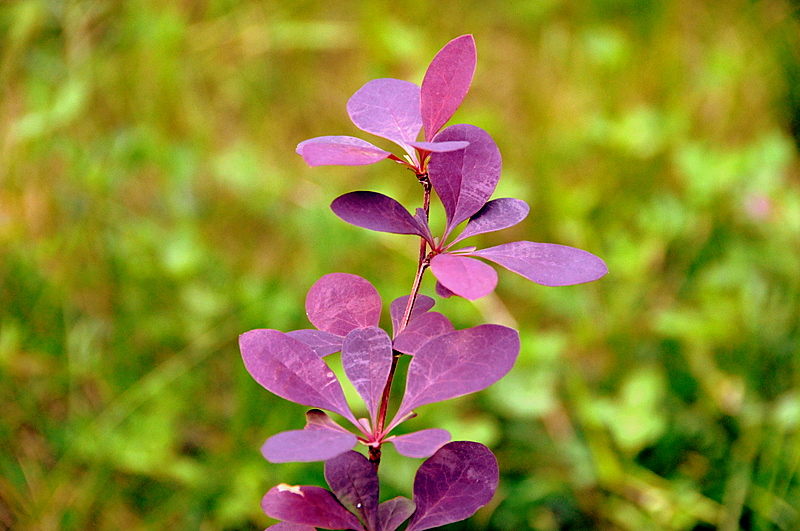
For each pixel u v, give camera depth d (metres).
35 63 1.00
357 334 0.42
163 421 0.72
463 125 0.42
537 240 0.96
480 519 0.71
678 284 0.94
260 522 0.68
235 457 0.71
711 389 0.81
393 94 0.43
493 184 0.42
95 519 0.69
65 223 0.90
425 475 0.42
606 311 0.88
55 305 0.83
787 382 0.81
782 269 0.90
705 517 0.71
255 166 0.93
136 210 0.98
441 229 0.90
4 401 0.76
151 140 0.90
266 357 0.41
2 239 0.86
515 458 0.77
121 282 0.86
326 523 0.41
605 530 0.73
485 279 0.40
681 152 0.96
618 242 0.89
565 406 0.82
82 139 0.97
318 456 0.39
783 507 0.70
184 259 0.83
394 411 0.76
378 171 1.01
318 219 0.87
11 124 0.94
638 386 0.72
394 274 0.90
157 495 0.71
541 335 0.81
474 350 0.41
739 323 0.83
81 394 0.79
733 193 0.96
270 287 0.84
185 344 0.83
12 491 0.69
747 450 0.74
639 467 0.74
